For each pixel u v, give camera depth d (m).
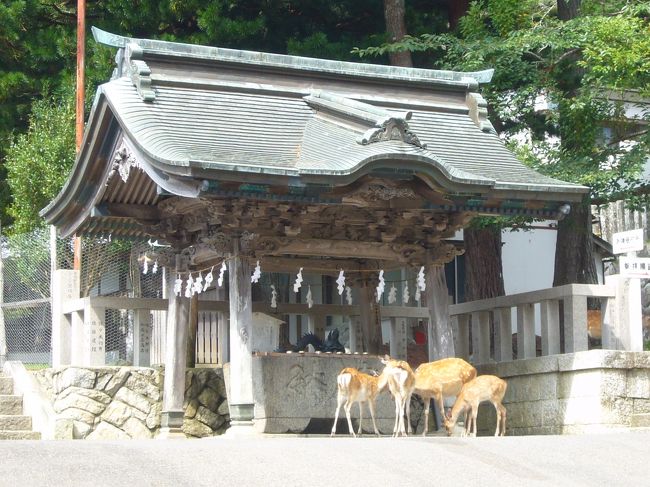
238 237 13.58
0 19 22.22
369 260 16.11
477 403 13.59
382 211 14.22
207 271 14.95
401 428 13.34
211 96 13.79
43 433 15.23
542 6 21.86
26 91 23.12
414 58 21.25
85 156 14.05
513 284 26.47
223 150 12.52
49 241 17.77
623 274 14.18
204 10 20.77
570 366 14.45
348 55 20.36
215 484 8.40
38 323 17.67
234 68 14.11
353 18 21.70
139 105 13.25
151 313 17.70
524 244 26.81
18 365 16.92
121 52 14.16
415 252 14.80
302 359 14.62
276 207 13.32
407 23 21.22
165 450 9.86
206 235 14.15
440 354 14.73
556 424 14.70
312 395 14.61
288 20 21.31
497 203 13.91
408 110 14.80
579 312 14.84
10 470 8.57
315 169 12.14
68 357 16.89
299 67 14.37
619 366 14.08
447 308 14.80
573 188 13.66
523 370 15.29
